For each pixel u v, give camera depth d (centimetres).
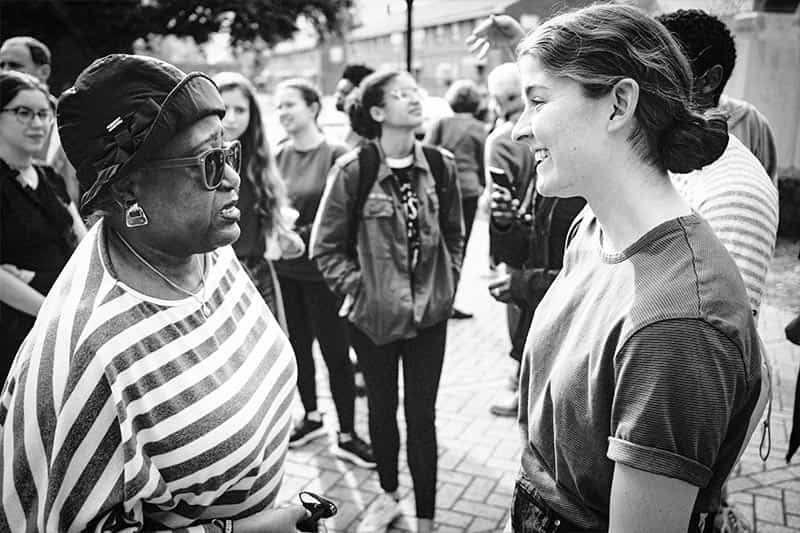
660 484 95
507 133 312
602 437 108
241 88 306
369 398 288
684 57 109
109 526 105
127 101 108
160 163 110
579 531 119
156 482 108
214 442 115
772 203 154
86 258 114
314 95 376
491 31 278
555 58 105
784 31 500
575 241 131
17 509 105
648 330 95
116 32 1184
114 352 105
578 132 105
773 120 504
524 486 132
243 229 314
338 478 337
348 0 1302
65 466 103
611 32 102
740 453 114
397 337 269
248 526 126
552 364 122
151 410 108
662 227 103
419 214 276
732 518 175
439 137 571
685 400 93
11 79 250
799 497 306
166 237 115
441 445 368
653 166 107
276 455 133
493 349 513
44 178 266
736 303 97
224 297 130
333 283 280
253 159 313
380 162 274
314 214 374
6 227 252
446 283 278
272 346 138
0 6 1092
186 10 1199
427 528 280
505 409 403
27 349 110
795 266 360
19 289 248
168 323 114
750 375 101
